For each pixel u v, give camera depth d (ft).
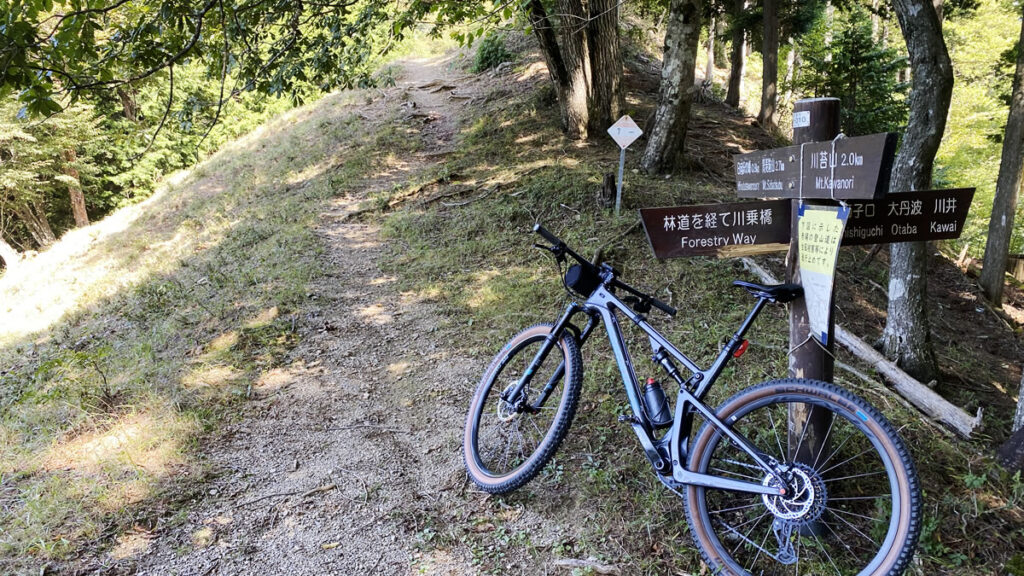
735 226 8.75
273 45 17.99
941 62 14.60
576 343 9.91
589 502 9.45
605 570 8.11
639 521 8.92
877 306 21.15
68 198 70.64
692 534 7.86
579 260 9.78
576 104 34.32
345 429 12.22
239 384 14.11
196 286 21.97
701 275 18.84
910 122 15.37
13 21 9.96
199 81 54.29
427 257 22.80
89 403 12.62
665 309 9.12
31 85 10.18
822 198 7.32
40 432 11.86
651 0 57.88
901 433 11.51
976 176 61.16
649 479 9.77
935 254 30.99
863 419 6.98
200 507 9.54
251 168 40.70
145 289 22.48
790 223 8.38
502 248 22.63
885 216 8.21
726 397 12.39
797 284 8.32
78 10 10.89
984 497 9.57
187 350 16.40
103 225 43.32
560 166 28.99
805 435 8.71
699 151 34.19
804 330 8.26
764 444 9.75
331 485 10.23
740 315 16.51
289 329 17.44
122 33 12.91
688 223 8.96
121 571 8.05
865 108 42.34
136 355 15.85
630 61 57.00
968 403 15.44
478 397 10.60
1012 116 26.89
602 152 32.81
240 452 11.28
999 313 27.14
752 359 14.03
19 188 57.16
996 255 27.91
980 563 8.16
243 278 21.84
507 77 48.91
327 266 22.88
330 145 40.19
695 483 7.74
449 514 9.46
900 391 14.52
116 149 61.72
